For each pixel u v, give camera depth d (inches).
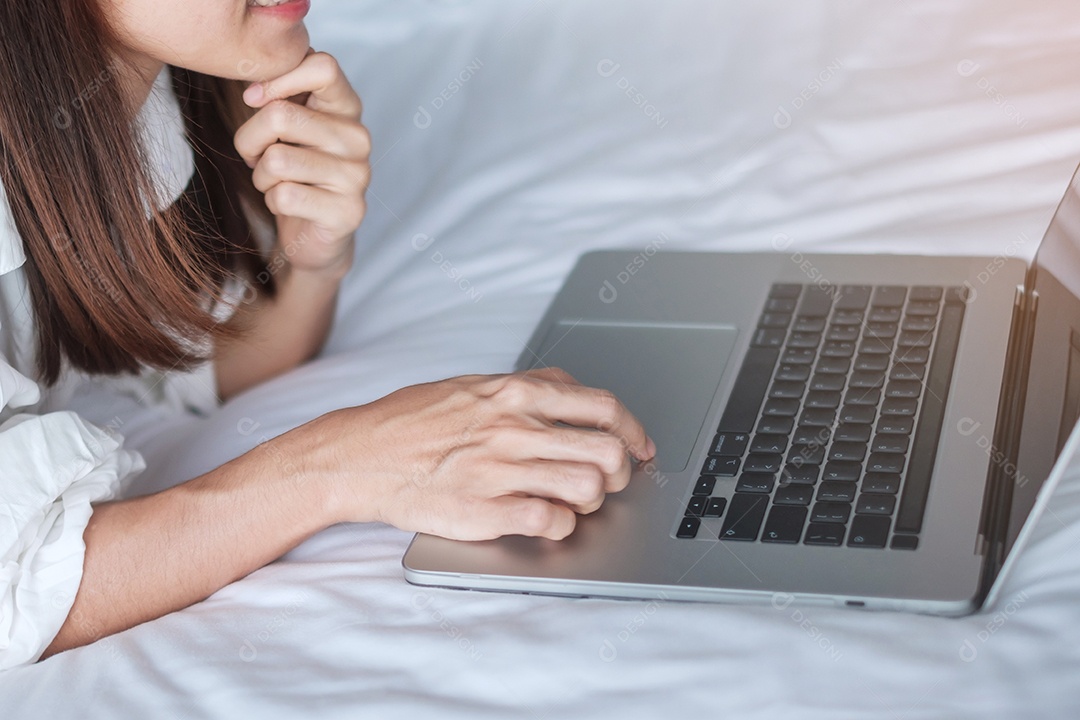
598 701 19.9
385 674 21.5
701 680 20.0
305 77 36.0
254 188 40.3
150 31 30.6
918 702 18.9
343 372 34.7
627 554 23.3
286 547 26.1
